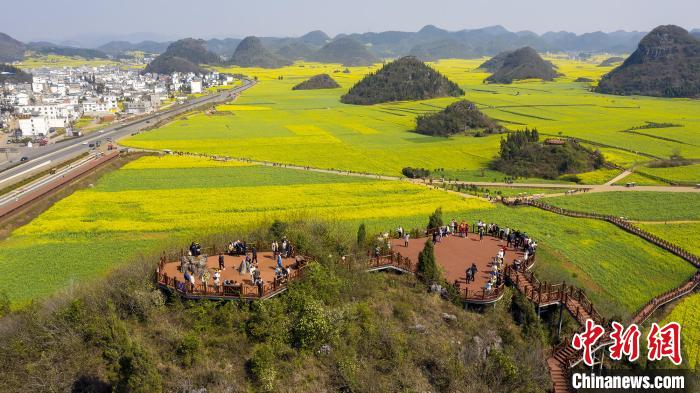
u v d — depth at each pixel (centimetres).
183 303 4741
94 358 4306
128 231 9062
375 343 4675
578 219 10444
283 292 4891
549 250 8588
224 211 10294
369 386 4275
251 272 4997
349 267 5591
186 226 9300
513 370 4491
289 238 6078
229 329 4503
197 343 4275
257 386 4116
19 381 4138
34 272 7319
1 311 5253
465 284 5600
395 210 10562
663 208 11294
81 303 4669
